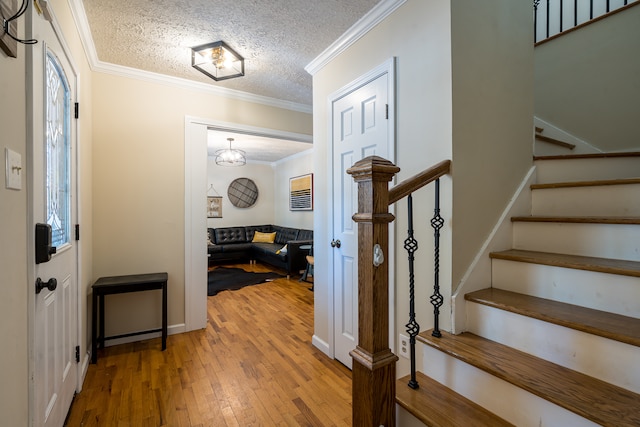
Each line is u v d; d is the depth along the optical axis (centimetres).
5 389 86
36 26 110
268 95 318
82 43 202
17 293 95
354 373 107
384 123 179
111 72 252
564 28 278
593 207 153
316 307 251
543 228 151
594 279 117
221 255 621
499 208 159
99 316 243
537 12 293
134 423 159
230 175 725
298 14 186
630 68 215
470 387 115
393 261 170
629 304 108
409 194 122
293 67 255
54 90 142
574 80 245
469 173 145
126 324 261
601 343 98
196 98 289
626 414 82
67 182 166
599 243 134
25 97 103
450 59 140
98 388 190
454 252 139
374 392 101
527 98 177
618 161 180
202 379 201
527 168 176
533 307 120
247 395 184
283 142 548
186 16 188
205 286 293
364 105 196
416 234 157
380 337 103
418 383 127
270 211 783
